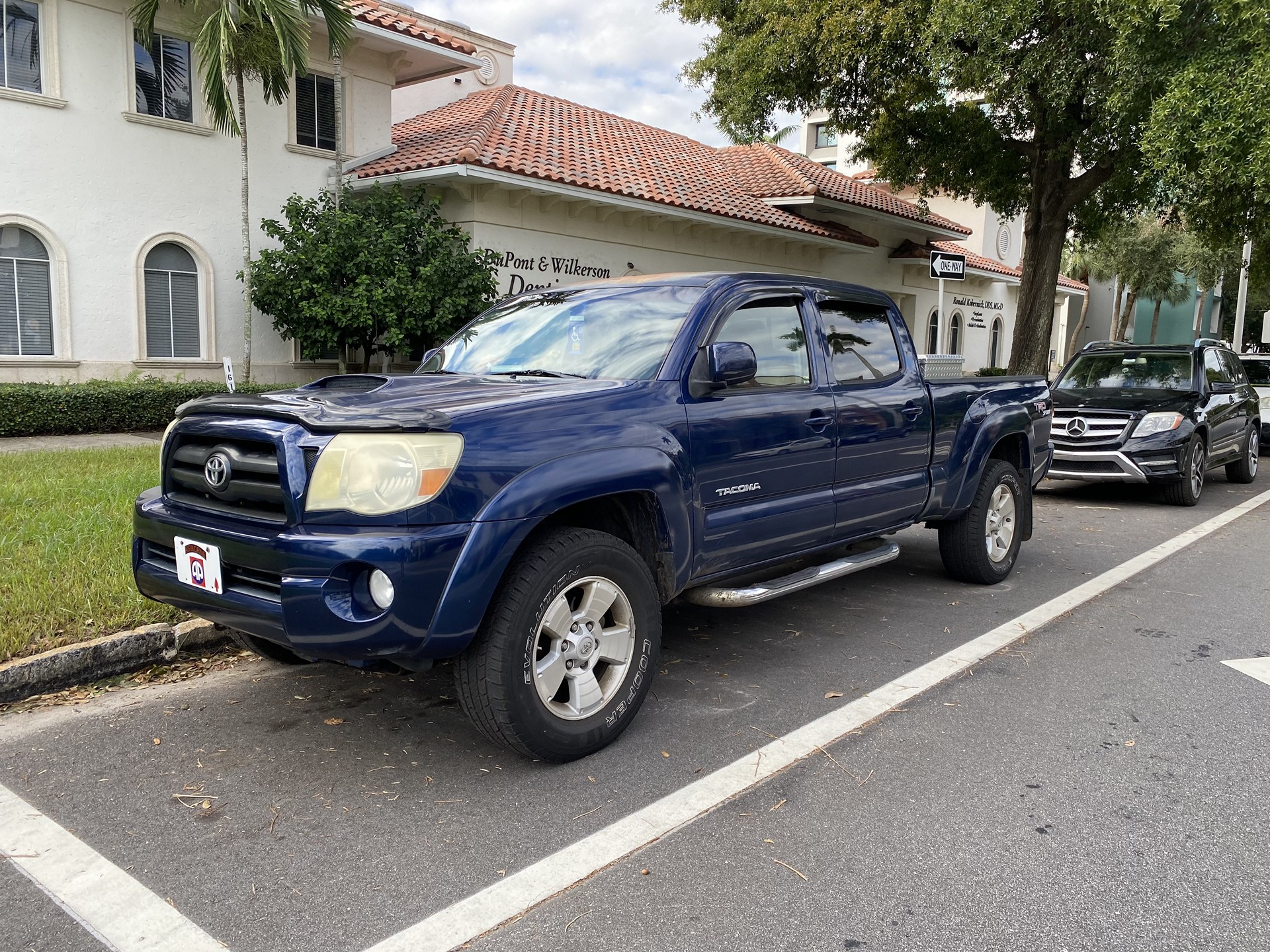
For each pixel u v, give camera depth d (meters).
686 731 3.84
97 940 2.44
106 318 13.27
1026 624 5.43
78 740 3.69
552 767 3.50
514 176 14.04
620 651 3.63
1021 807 3.21
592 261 16.72
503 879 2.74
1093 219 17.19
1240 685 4.45
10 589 4.84
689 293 4.34
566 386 3.78
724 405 4.08
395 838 2.97
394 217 13.51
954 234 24.00
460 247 14.17
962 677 4.54
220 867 2.79
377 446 3.05
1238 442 11.68
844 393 4.82
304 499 3.07
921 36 12.90
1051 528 8.73
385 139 16.31
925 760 3.58
